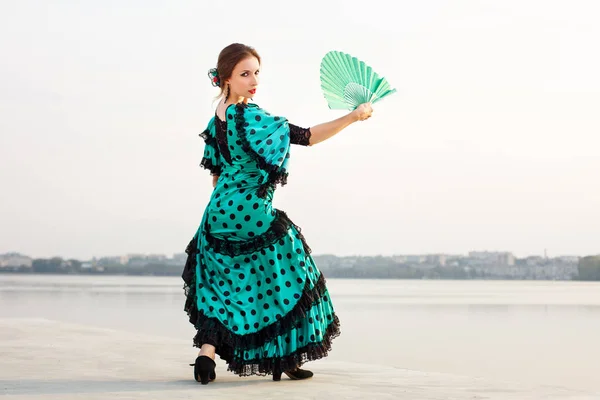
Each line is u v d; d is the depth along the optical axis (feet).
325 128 12.92
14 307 53.52
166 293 97.30
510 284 240.94
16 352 17.17
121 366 14.97
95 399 10.71
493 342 32.04
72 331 22.74
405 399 11.30
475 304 72.18
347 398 11.21
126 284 177.27
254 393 11.46
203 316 12.59
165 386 12.13
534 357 26.48
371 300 82.53
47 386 12.05
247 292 12.71
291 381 13.03
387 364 23.75
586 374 22.16
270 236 12.73
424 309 61.21
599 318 49.14
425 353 27.37
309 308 12.80
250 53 13.12
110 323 38.73
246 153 12.63
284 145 12.67
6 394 11.14
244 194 12.69
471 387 12.84
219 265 12.73
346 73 13.23
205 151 13.41
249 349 12.55
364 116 12.94
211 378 12.41
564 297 99.09
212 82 13.28
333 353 27.22
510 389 12.66
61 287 127.24
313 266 13.10
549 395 12.06
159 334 32.19
